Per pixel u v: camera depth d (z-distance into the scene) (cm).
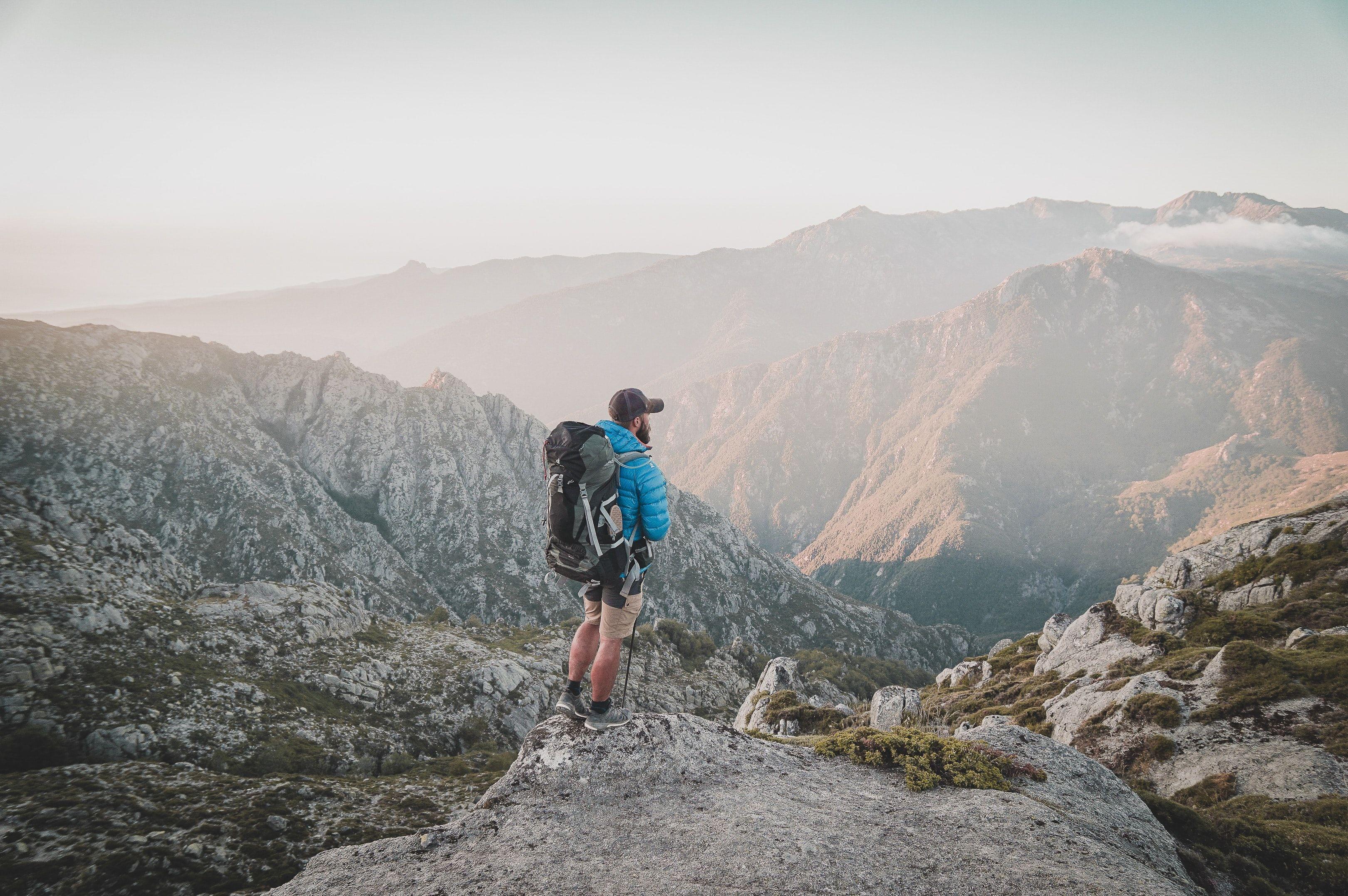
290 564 16075
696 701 11244
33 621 5447
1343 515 4444
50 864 3047
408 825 3959
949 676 6359
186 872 3125
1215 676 2645
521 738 7531
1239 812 1838
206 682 5759
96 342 19312
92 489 16012
